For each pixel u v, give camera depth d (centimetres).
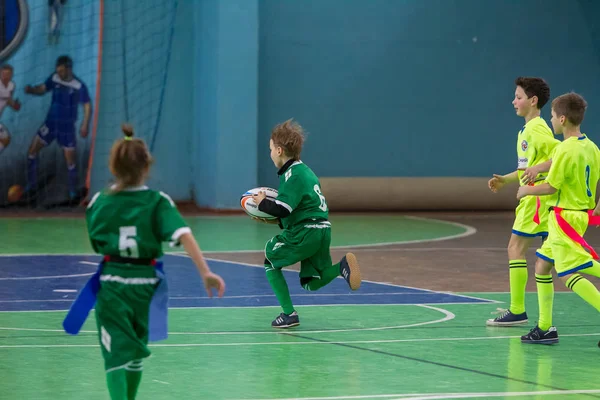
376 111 4647
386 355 1452
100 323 999
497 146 4794
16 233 3306
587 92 4862
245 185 4347
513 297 1742
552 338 1567
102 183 4391
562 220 1515
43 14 4194
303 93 4559
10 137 4169
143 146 1024
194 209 4425
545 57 4806
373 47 4622
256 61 4316
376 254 2878
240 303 1953
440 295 2108
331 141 4603
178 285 2192
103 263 1017
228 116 4294
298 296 2070
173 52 4522
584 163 1507
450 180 4553
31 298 1978
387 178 4494
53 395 1180
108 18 4356
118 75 4403
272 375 1305
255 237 3306
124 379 984
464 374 1326
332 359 1417
